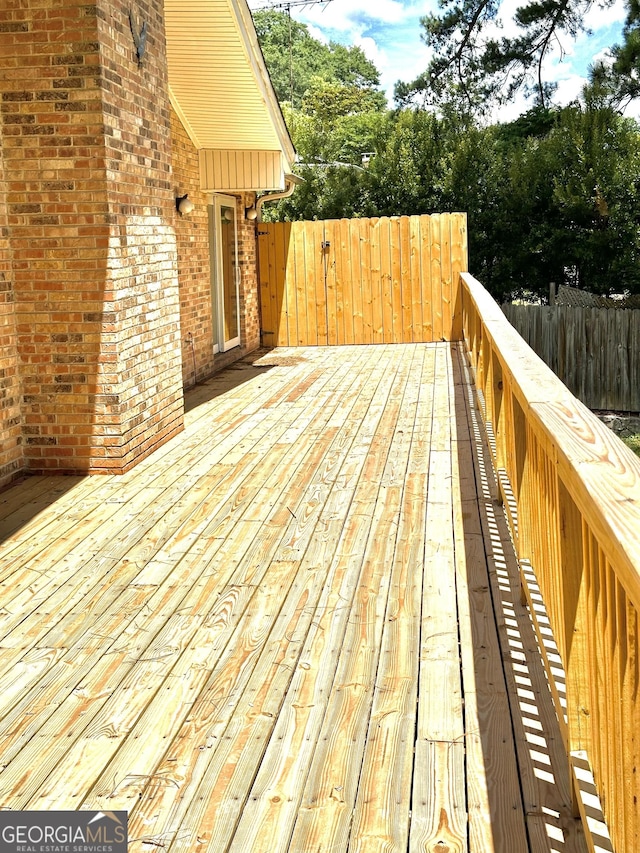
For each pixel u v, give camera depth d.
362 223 13.08
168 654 3.42
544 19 21.02
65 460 6.08
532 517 3.37
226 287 11.80
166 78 6.94
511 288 16.98
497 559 4.27
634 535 1.51
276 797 2.51
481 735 2.76
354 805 2.46
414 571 4.16
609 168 15.76
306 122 22.70
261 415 8.02
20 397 6.02
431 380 9.59
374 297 13.20
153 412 6.70
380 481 5.71
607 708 1.91
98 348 5.89
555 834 2.29
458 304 13.05
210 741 2.81
